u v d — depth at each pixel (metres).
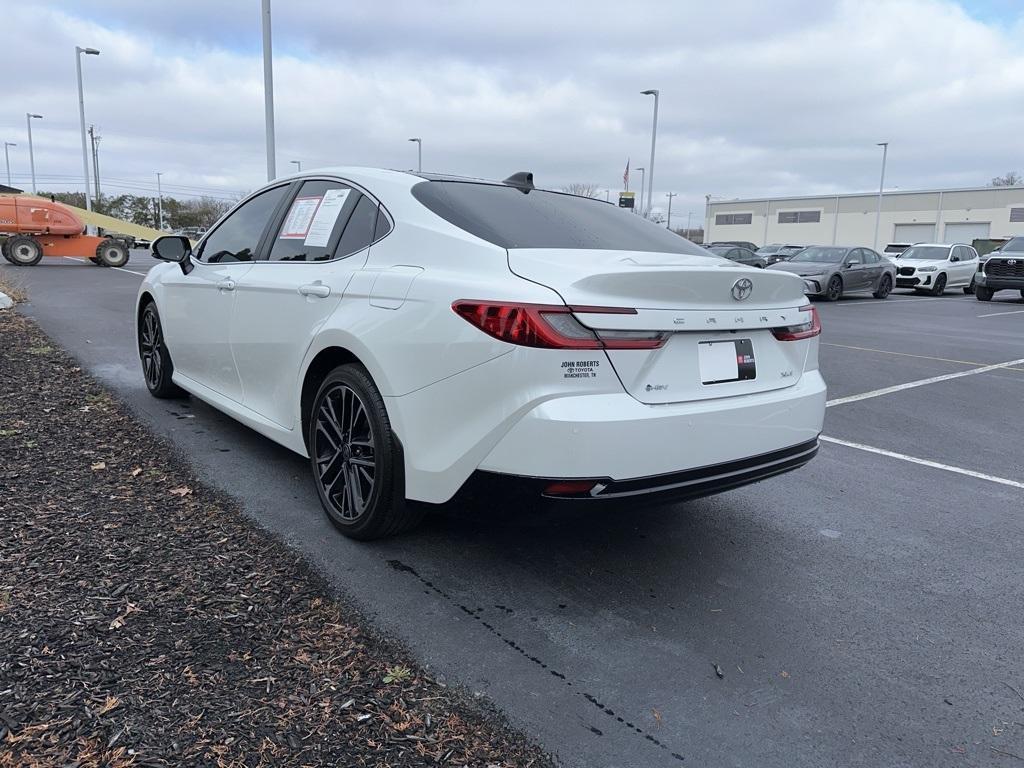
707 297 2.95
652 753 2.21
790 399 3.24
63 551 3.09
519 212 3.49
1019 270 20.64
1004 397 7.57
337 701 2.31
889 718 2.43
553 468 2.61
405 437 3.02
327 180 4.00
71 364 6.82
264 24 15.86
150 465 4.23
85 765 1.94
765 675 2.64
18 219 21.22
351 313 3.28
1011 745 2.32
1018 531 4.04
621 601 3.10
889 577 3.44
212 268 4.66
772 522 4.04
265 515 3.67
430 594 3.04
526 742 2.22
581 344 2.62
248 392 4.28
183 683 2.31
